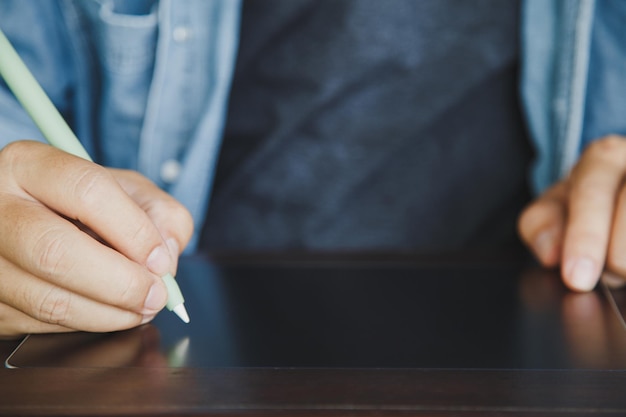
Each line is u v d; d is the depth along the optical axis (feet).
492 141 2.30
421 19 2.17
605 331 1.62
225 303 1.71
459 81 2.21
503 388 1.47
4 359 1.56
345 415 1.42
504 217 2.36
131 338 1.60
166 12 2.15
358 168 2.22
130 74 2.23
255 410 1.42
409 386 1.47
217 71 2.14
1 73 1.64
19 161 1.62
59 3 2.22
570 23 2.19
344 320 1.65
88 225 1.57
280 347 1.57
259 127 2.21
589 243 1.78
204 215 2.26
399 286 1.78
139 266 1.58
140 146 2.29
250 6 2.17
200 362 1.53
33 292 1.57
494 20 2.21
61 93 2.32
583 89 2.22
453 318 1.65
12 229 1.55
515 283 1.79
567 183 1.99
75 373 1.51
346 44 2.15
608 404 1.44
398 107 2.20
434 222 2.30
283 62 2.17
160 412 1.42
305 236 2.23
